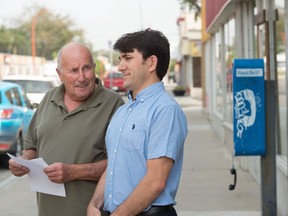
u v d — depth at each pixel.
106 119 3.51
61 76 3.51
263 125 5.34
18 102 11.23
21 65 54.97
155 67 2.97
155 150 2.80
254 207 7.15
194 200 7.61
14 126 10.51
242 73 5.29
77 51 3.45
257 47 8.60
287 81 6.15
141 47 2.94
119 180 2.90
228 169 9.86
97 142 3.49
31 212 7.31
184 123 2.93
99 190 3.25
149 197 2.79
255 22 8.52
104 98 3.55
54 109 3.57
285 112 6.67
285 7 5.98
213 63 17.03
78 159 3.47
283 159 6.68
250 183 8.56
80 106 3.51
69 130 3.49
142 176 2.86
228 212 6.94
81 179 3.43
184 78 41.47
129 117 2.92
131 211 2.82
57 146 3.50
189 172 9.69
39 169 3.35
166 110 2.85
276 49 7.26
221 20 12.60
